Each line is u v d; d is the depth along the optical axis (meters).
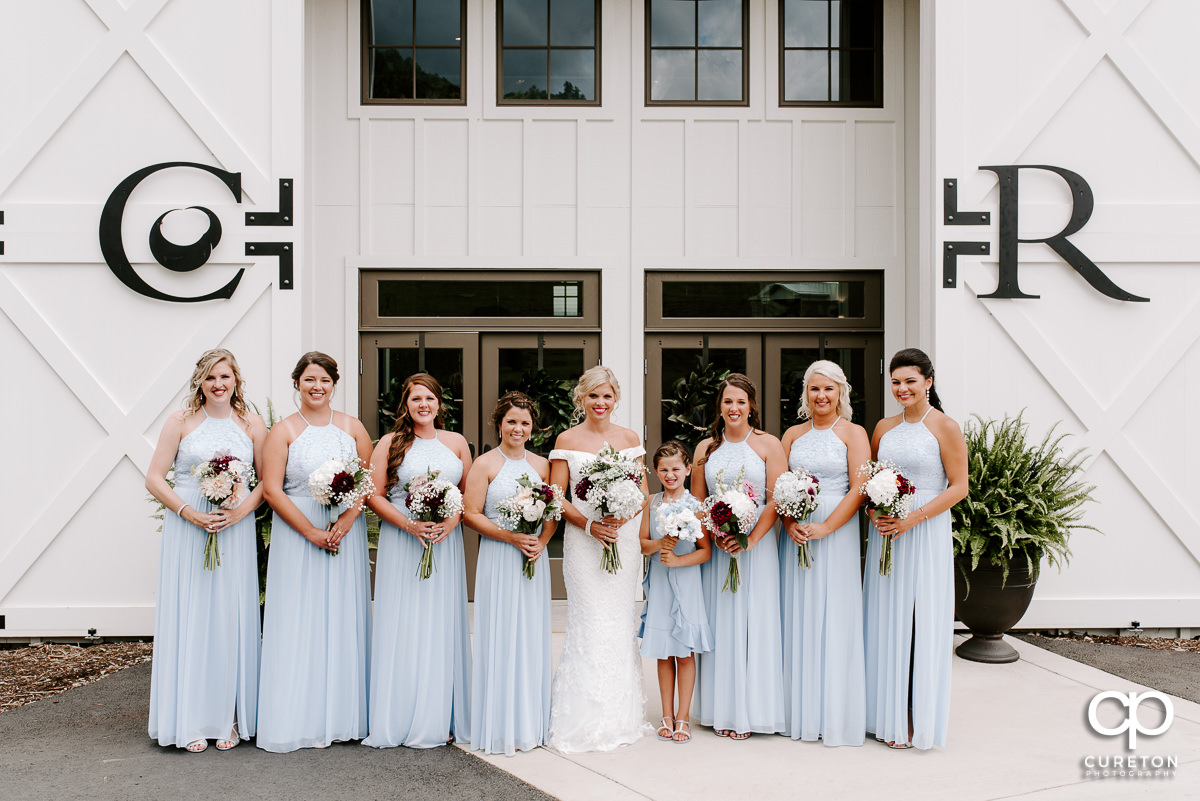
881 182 6.79
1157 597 5.71
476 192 6.68
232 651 3.69
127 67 5.59
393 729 3.69
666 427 6.74
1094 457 5.71
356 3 6.62
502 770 3.44
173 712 3.65
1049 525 4.93
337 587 3.72
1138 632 5.78
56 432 5.56
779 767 3.47
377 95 6.71
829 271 6.77
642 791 3.24
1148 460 5.72
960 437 3.72
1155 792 3.24
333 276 6.63
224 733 3.68
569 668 3.74
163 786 3.29
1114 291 5.70
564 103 6.73
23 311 5.55
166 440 3.76
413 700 3.71
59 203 5.57
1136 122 5.75
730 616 3.80
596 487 3.49
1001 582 4.95
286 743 3.62
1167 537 5.73
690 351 6.77
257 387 5.59
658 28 6.82
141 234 5.56
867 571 3.85
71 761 3.56
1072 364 5.74
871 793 3.22
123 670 5.02
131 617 5.58
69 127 5.58
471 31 6.68
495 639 3.66
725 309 6.79
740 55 6.82
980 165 5.73
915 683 3.66
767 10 6.74
